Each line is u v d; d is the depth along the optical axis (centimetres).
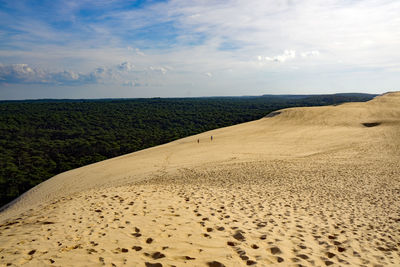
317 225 746
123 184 1909
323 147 3023
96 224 659
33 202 1939
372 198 1158
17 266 427
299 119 4838
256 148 3184
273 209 902
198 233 600
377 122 4022
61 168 5375
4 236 588
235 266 443
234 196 1096
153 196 1017
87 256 467
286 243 571
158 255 475
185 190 1212
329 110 5059
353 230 725
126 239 554
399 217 875
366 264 505
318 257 513
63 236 574
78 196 1105
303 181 1572
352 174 1752
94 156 6356
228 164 2420
